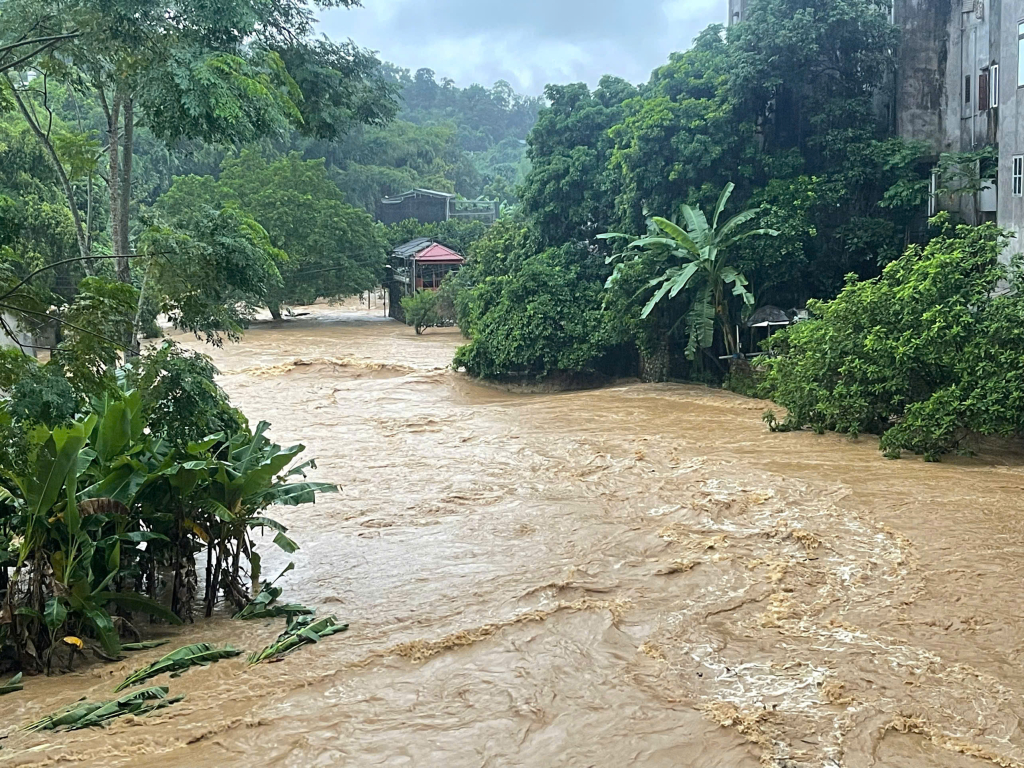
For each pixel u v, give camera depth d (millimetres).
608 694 7922
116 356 8891
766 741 7016
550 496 15281
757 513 13641
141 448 9180
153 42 10367
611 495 15133
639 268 25891
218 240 10086
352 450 19656
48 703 7629
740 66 25359
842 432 19281
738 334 26156
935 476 15398
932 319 17000
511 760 6836
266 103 11406
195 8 10734
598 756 6879
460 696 7914
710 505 14055
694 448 18531
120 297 8773
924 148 24672
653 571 11234
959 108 24984
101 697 7738
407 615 9938
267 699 7781
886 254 24406
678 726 7301
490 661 8695
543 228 30828
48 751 6758
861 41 25469
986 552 11484
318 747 6984
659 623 9555
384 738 7152
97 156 15383
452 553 12289
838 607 9906
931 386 17891
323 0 16516
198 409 9539
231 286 10516
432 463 18141
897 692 7828
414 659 8703
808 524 12898
